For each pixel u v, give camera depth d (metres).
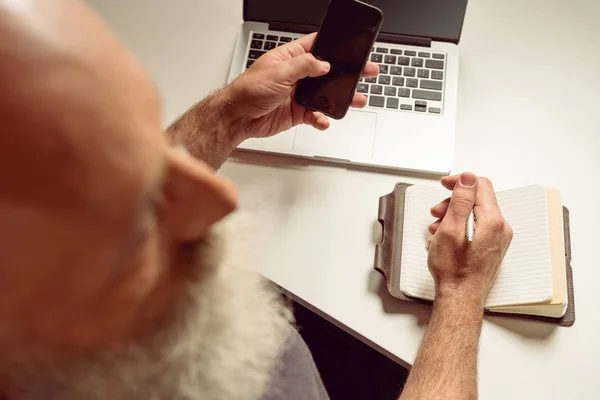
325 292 0.69
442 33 0.83
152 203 0.28
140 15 0.90
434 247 0.64
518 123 0.80
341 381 0.94
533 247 0.67
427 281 0.68
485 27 0.88
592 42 0.87
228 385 0.38
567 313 0.66
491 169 0.77
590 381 0.63
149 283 0.30
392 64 0.82
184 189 0.29
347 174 0.77
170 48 0.87
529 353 0.65
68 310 0.27
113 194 0.24
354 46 0.71
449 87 0.81
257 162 0.78
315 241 0.72
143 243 0.28
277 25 0.86
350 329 0.67
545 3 0.90
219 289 0.37
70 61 0.23
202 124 0.72
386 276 0.68
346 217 0.74
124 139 0.24
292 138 0.78
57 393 0.33
